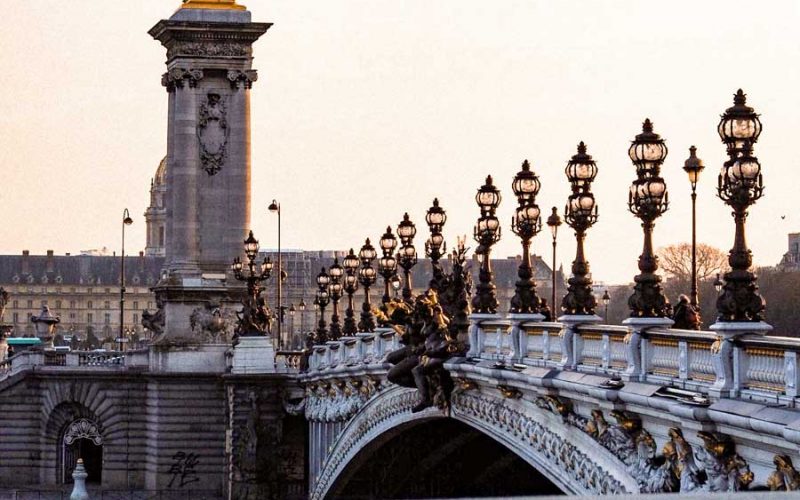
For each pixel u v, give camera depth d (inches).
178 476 5949.8
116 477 6127.0
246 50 6190.9
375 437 3937.0
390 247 4114.2
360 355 4138.8
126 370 6122.1
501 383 2559.1
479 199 2891.2
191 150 6146.7
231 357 5757.9
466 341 2979.8
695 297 2313.0
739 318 1686.8
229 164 6171.3
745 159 1676.9
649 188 1955.0
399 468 4045.3
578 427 2239.2
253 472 5541.3
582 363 2228.1
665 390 1828.2
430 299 3046.3
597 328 2153.1
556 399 2256.4
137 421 6131.9
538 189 2620.6
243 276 5723.4
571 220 2281.0
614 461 2074.3
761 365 1648.6
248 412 5565.9
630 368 1971.0
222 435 5954.7
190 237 6117.1
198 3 6186.0
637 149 1967.3
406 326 3257.9
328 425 4783.5
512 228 2650.1
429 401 3070.9
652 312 1963.6
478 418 2856.8
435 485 3882.9
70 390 6176.2
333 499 4685.0
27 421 6230.3
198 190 6141.7
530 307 2586.1
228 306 6048.2
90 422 6205.7
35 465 6230.3
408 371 3171.8
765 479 1651.1
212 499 5861.2
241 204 6171.3
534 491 3641.7
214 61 6171.3
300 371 5280.5
